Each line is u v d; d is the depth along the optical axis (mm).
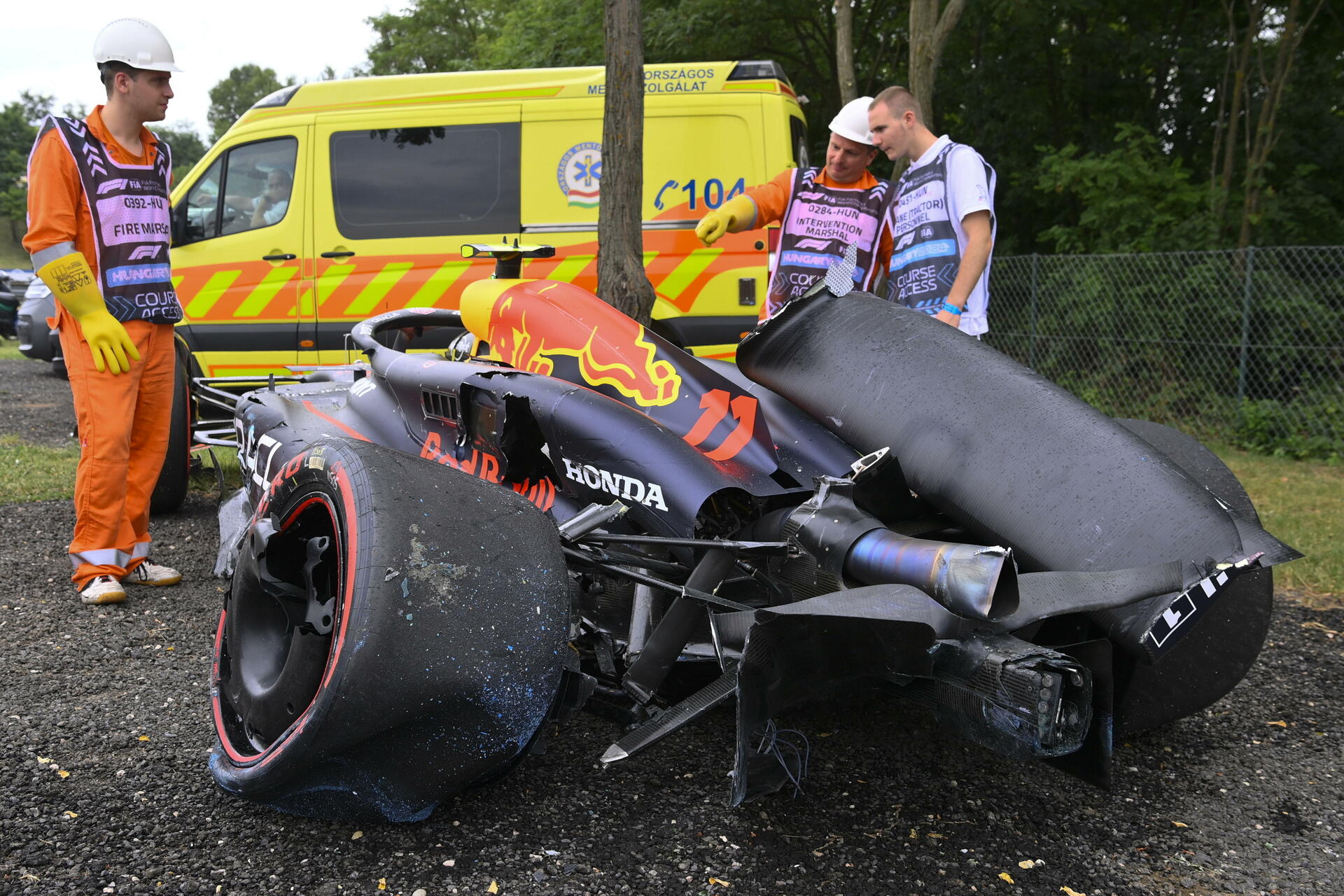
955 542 2516
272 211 7301
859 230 4504
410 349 7102
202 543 4973
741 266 6805
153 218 4148
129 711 2930
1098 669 2227
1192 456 2996
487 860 2156
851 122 4344
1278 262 9852
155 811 2346
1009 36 13578
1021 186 13258
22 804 2359
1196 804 2525
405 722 2008
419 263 7109
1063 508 2258
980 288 4047
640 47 5488
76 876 2068
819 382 2756
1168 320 10062
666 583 2330
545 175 6984
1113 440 2324
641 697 2291
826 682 2111
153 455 4266
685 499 2398
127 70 3967
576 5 13914
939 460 2443
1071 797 2535
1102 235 11375
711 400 2664
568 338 2936
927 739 2826
